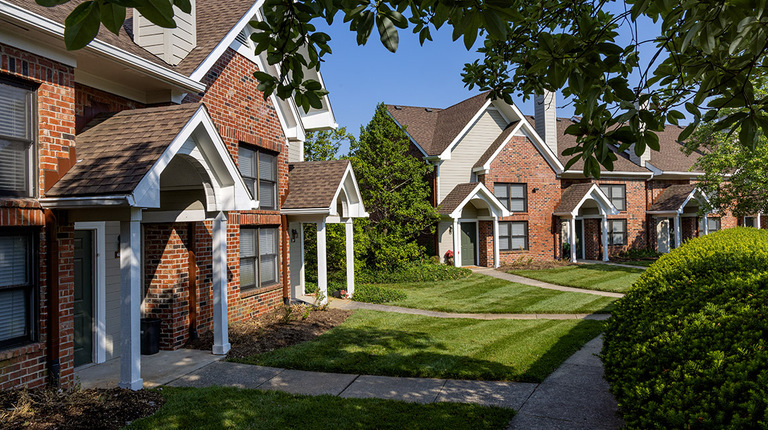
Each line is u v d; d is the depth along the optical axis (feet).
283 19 11.15
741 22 8.31
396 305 42.68
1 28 17.67
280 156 40.52
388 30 9.43
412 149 75.87
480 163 74.54
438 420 17.37
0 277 18.11
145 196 19.15
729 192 69.62
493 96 18.85
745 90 10.44
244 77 35.53
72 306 20.45
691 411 9.61
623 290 49.03
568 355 25.81
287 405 18.81
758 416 8.70
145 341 26.58
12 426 15.07
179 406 18.57
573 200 77.41
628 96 9.68
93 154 20.94
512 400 19.51
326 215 41.57
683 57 11.28
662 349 12.41
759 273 16.94
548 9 14.85
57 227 19.76
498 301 44.37
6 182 18.31
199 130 23.20
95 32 5.92
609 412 18.06
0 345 18.07
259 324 32.71
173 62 29.19
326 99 47.21
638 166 88.22
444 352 26.53
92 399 18.08
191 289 29.17
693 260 23.26
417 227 66.23
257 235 37.14
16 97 18.71
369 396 20.12
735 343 11.07
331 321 35.04
